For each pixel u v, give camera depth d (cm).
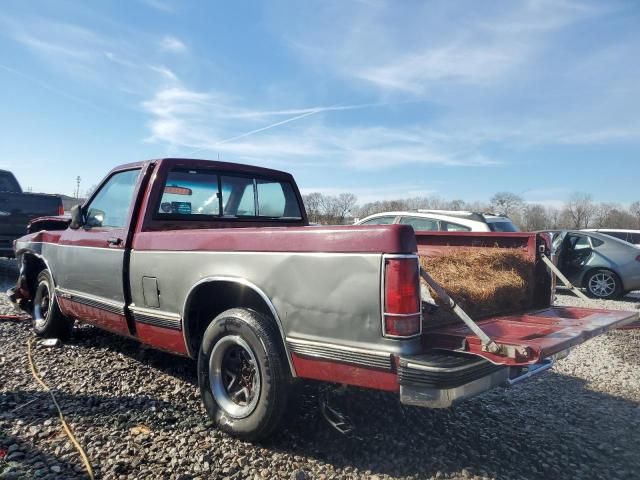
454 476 301
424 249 466
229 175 491
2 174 1177
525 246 415
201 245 359
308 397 391
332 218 2558
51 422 352
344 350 278
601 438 367
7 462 296
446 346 268
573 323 327
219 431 345
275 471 299
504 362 247
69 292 507
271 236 316
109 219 476
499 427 378
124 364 484
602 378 517
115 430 343
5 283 980
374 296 267
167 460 307
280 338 319
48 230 594
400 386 261
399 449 331
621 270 1045
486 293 344
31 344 544
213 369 350
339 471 302
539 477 305
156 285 394
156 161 438
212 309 386
